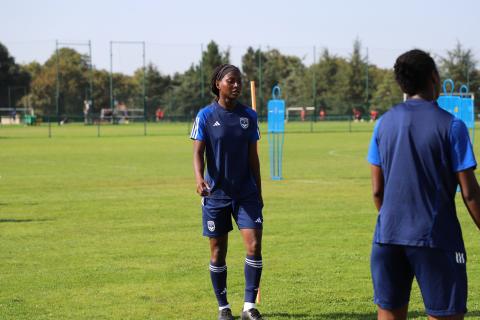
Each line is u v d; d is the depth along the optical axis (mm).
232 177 15102
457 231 10055
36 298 17328
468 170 9852
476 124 143000
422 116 10016
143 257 22078
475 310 15930
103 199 37000
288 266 20578
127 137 112312
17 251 23188
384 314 10375
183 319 15570
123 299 17219
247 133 15055
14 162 63000
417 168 9945
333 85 199375
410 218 9953
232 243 24484
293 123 175875
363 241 24359
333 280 18922
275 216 30344
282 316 15727
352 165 58562
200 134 15023
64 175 50719
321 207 33188
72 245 24172
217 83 15070
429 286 9969
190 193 39438
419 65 10109
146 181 46156
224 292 15531
